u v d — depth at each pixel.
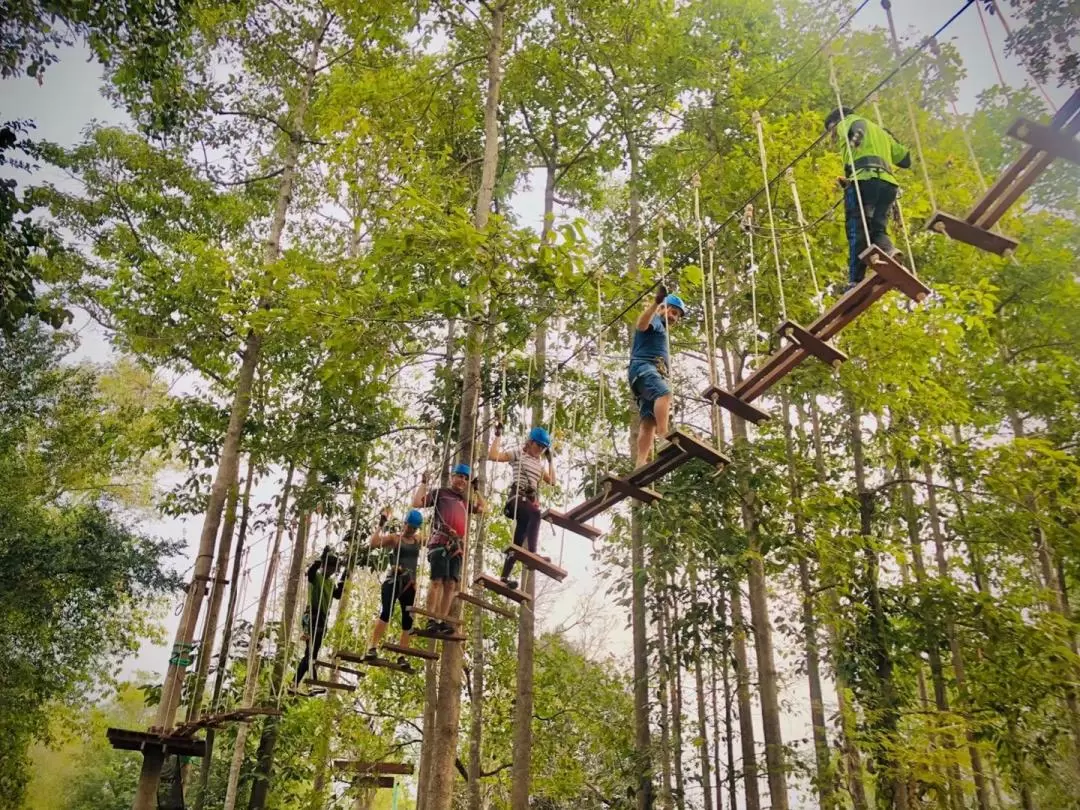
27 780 18.03
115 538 17.52
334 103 11.18
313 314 9.30
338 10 11.63
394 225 9.10
